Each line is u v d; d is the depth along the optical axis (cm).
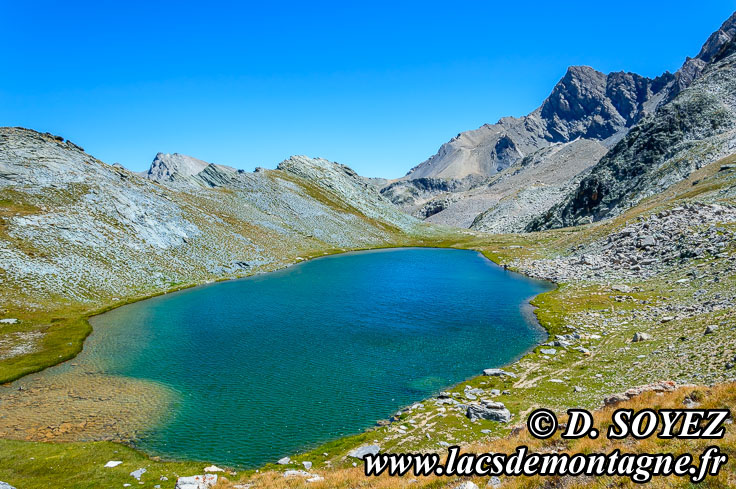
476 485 1819
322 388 4438
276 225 18700
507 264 12975
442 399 4053
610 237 10712
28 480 2922
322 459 3058
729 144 15612
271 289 9981
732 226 7806
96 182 13150
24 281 8325
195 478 2711
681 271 7206
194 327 6875
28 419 3931
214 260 12744
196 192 19150
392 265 13962
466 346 5619
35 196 11438
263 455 3247
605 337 5288
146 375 4928
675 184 14812
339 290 9731
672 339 4400
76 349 5872
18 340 6281
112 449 3369
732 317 4225
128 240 11600
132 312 7994
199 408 4056
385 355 5372
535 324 6450
